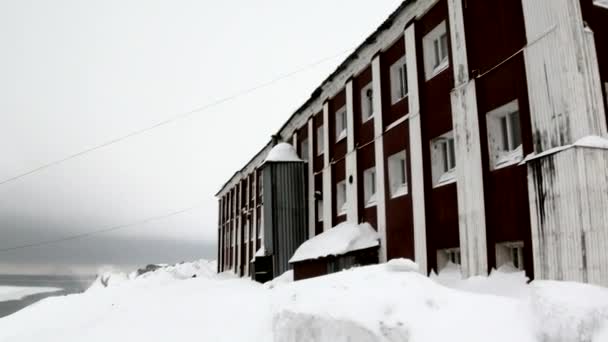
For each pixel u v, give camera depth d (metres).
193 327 9.85
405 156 12.28
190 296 14.05
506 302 5.26
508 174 8.24
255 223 26.78
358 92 15.02
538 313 4.68
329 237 14.29
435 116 10.67
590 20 7.38
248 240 28.33
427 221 10.52
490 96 8.87
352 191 14.63
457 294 5.66
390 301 5.57
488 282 8.25
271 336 7.46
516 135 8.73
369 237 12.95
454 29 10.04
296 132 21.19
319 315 5.98
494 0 8.94
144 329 10.30
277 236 18.44
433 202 10.51
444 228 10.03
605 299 4.60
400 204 11.87
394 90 12.98
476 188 8.94
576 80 6.93
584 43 7.05
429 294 5.63
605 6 7.61
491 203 8.60
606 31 7.54
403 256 11.54
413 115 11.44
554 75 7.27
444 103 10.38
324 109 17.62
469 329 4.88
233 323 9.46
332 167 16.53
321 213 17.92
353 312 5.61
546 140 7.30
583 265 6.34
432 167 10.69
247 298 11.69
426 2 11.23
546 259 6.96
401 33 12.45
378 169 13.11
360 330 5.36
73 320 14.28
